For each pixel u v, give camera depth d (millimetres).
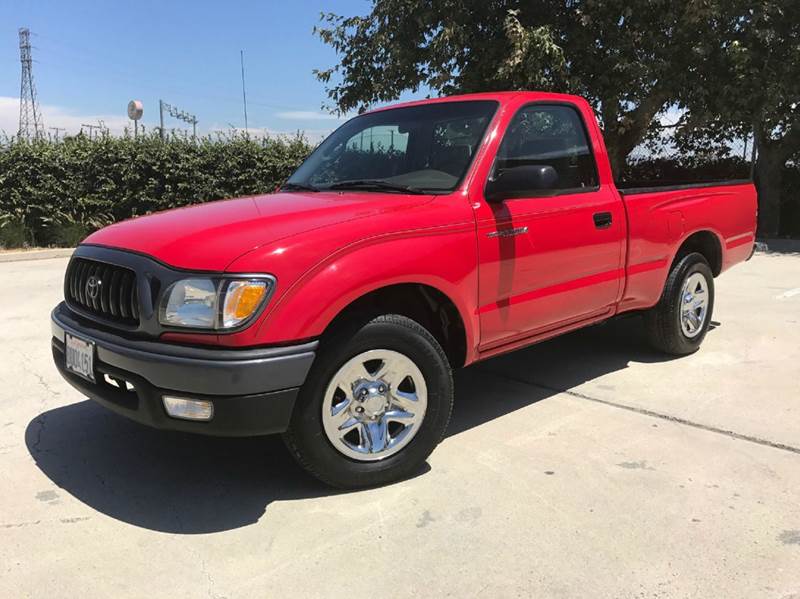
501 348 3703
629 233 4352
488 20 11672
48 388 4574
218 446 3635
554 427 3832
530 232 3635
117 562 2562
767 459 3367
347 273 2834
